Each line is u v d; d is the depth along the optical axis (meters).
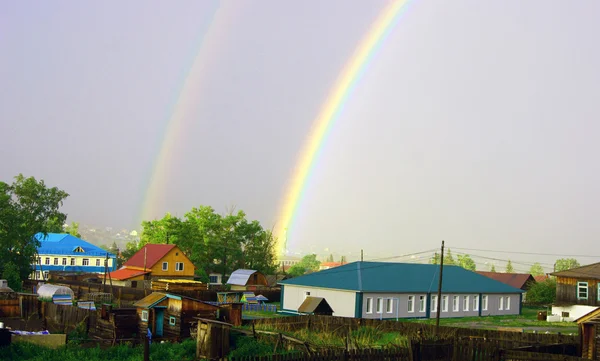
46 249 117.00
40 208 88.06
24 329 42.66
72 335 39.56
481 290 68.31
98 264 120.75
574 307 64.94
